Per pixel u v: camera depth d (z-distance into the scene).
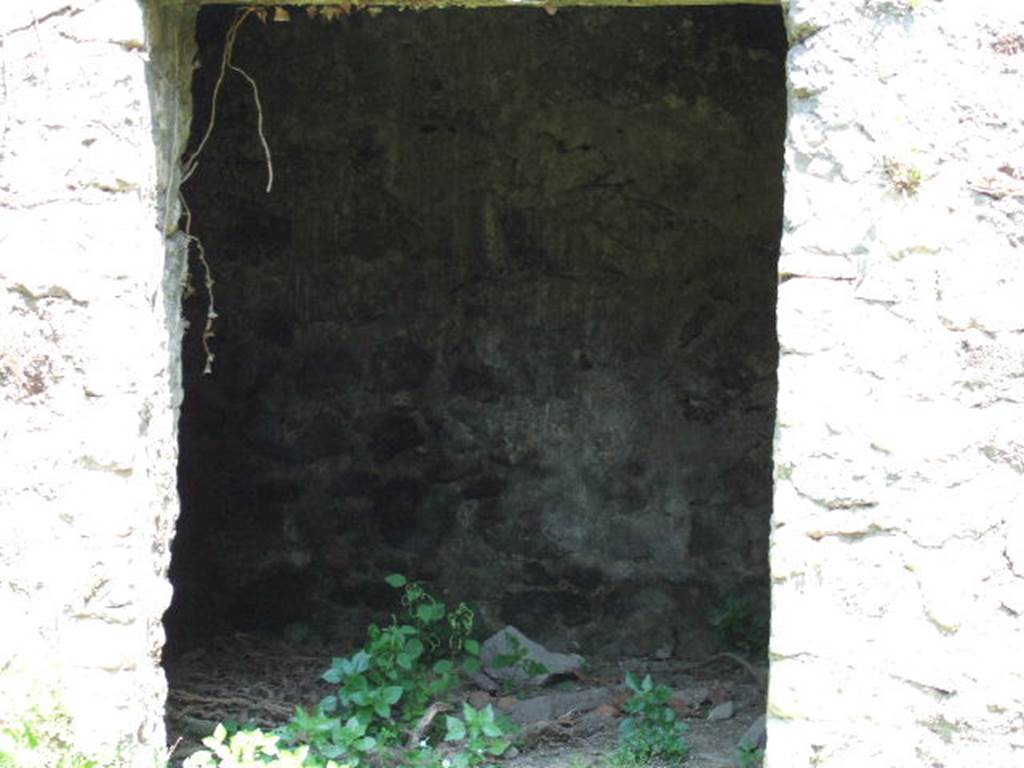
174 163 3.64
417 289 5.87
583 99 5.75
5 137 3.32
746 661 5.52
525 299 5.83
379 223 5.86
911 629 3.18
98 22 3.31
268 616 5.91
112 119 3.32
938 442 3.17
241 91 5.82
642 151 5.75
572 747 4.62
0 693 3.31
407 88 5.80
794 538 3.22
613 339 5.80
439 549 5.87
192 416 5.88
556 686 5.38
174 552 5.83
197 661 5.59
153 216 3.45
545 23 5.74
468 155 5.81
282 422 5.91
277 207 5.87
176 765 4.21
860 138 3.19
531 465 5.84
